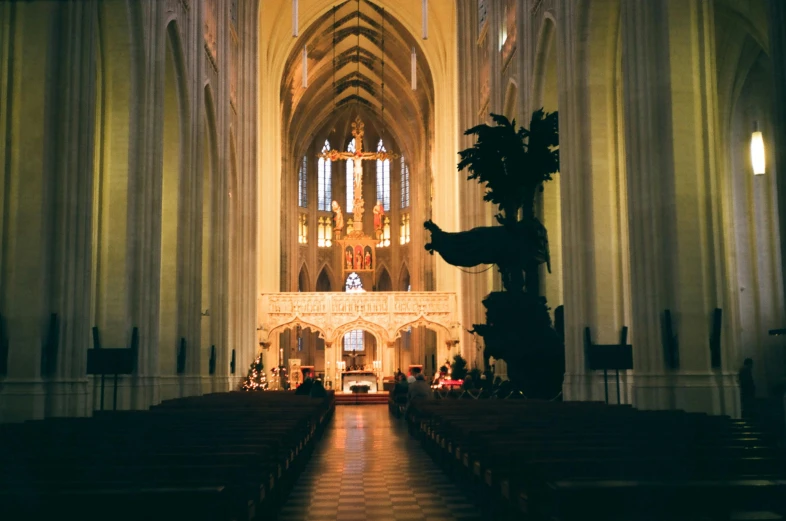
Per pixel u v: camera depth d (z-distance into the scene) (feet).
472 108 125.08
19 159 43.47
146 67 62.03
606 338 63.87
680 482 14.28
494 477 24.48
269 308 141.59
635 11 51.06
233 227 114.83
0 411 41.04
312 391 80.33
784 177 35.86
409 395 71.87
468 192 122.93
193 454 21.72
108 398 57.11
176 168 75.00
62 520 13.39
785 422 32.14
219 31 96.27
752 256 77.51
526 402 56.80
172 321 73.92
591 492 14.06
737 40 74.13
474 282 123.03
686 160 48.49
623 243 65.46
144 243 61.57
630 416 35.83
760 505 14.37
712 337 47.24
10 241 42.96
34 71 43.93
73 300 44.39
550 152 69.82
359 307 142.92
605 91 65.98
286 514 29.55
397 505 31.58
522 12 85.51
